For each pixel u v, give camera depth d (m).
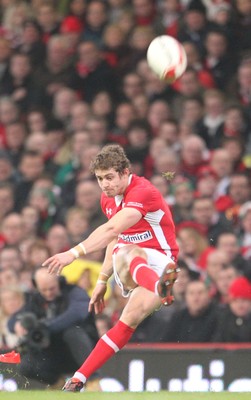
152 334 36.53
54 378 30.83
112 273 26.34
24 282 41.31
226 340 35.75
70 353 30.12
